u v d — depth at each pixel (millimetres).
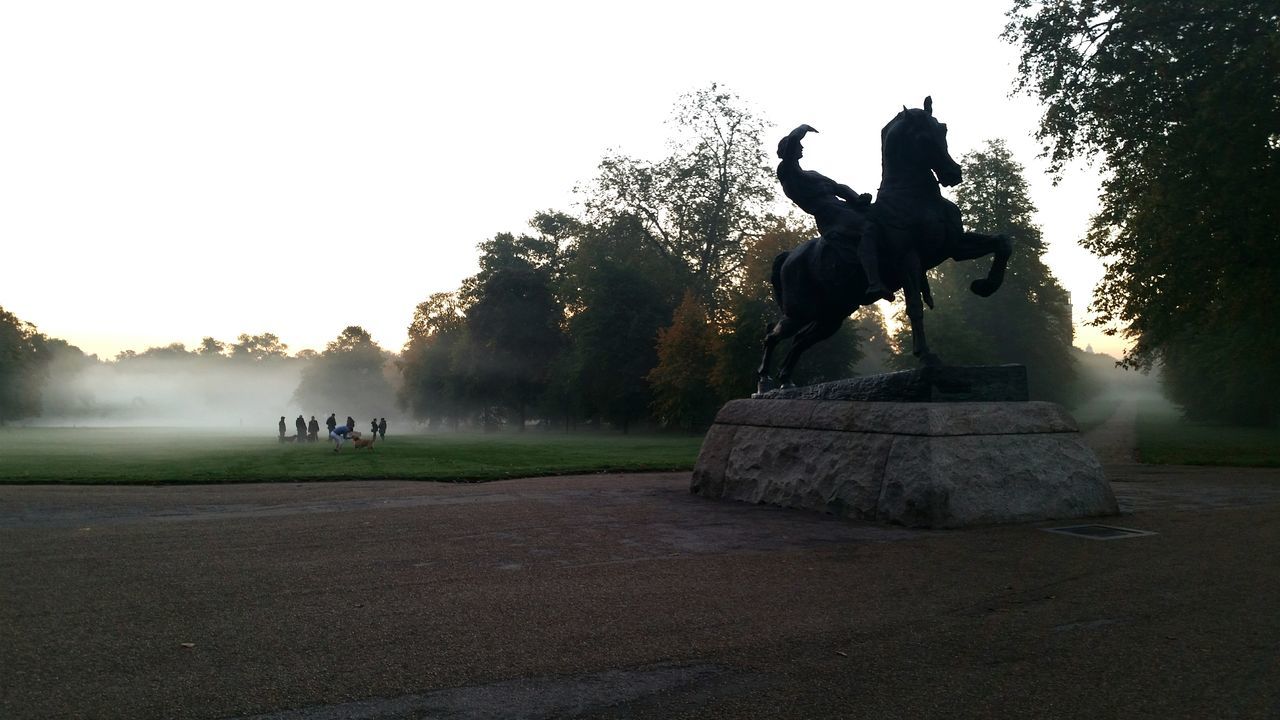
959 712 3594
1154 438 35219
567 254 72938
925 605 5492
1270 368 33875
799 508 10609
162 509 10930
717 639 4727
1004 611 5312
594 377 60188
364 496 12672
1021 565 6773
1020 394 10055
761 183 56281
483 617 5234
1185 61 22594
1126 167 25875
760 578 6363
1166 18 22688
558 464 20750
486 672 4168
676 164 57094
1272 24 21188
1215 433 40656
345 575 6539
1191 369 49531
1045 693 3818
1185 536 8070
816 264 11516
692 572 6605
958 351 45375
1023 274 54031
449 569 6770
